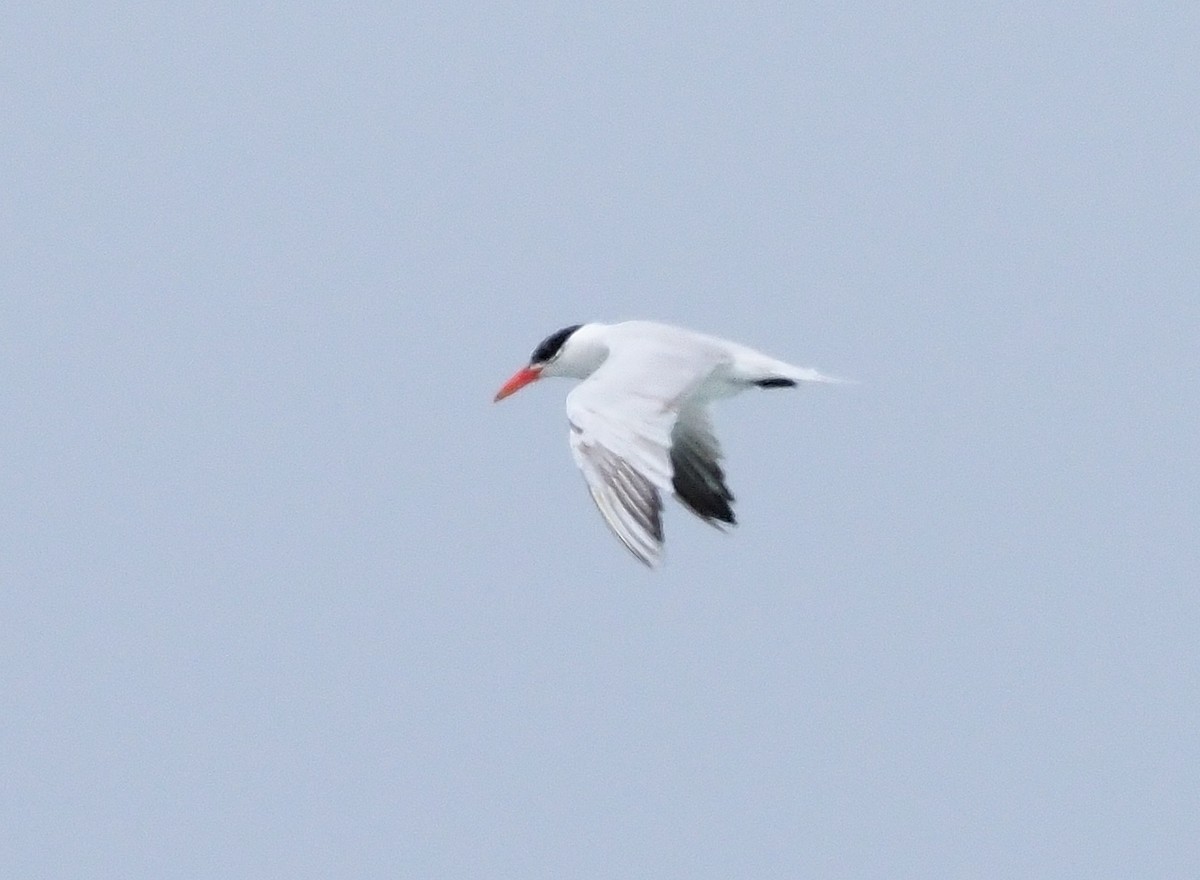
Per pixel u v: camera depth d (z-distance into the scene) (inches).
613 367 635.5
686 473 705.0
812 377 682.8
